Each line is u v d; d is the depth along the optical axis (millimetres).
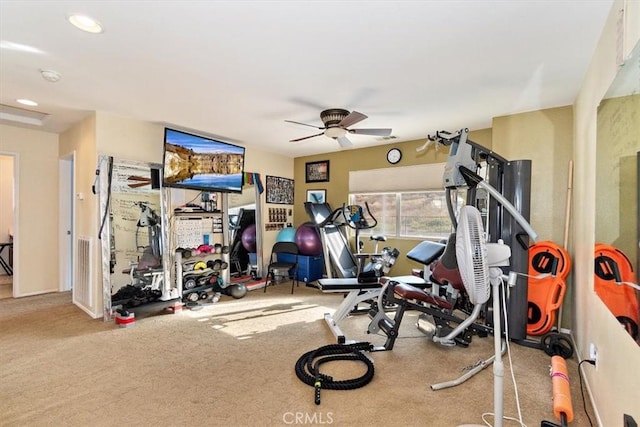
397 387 2246
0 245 5848
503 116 3631
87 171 3861
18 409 1957
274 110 3553
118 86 2908
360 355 2668
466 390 2221
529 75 2611
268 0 1705
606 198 1690
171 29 1989
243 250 5414
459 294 3344
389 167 5086
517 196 3105
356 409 1984
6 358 2635
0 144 4258
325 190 5949
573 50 2203
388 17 1853
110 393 2135
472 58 2348
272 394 2137
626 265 1396
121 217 3803
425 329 3055
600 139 1818
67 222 4805
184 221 4523
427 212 4750
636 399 1303
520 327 3020
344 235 5043
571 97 3045
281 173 6152
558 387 2018
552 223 3320
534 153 3432
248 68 2533
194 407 1988
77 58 2377
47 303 4180
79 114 3740
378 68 2520
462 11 1795
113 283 3727
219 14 1831
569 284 3178
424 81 2760
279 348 2861
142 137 4035
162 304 3795
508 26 1939
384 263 3740
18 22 1917
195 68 2535
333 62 2424
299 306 4191
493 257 1522
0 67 2531
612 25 1730
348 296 3473
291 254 5598
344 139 3711
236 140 5008
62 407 1979
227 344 2943
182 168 4207
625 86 1378
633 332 1323
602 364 1828
